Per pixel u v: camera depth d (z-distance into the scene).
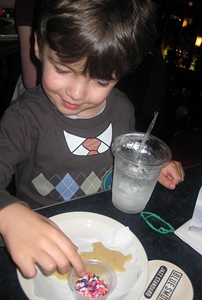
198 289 0.51
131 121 0.99
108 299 0.47
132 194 0.61
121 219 0.62
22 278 0.47
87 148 0.87
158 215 0.65
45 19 0.61
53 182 0.88
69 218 0.58
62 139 0.84
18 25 1.17
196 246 0.58
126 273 0.51
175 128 2.55
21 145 0.81
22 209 0.54
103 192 0.69
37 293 0.45
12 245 0.48
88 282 0.50
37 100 0.83
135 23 0.62
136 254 0.53
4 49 1.45
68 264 0.48
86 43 0.55
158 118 2.05
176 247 0.58
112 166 0.94
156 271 0.53
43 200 0.88
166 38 2.39
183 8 2.28
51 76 0.62
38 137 0.83
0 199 0.56
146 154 0.72
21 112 0.80
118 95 0.97
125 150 0.70
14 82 2.51
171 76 2.55
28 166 0.88
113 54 0.58
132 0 0.62
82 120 0.85
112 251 0.54
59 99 0.68
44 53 0.62
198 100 2.57
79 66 0.57
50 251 0.47
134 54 0.64
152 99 1.77
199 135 1.59
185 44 2.45
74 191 0.90
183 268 0.54
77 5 0.57
